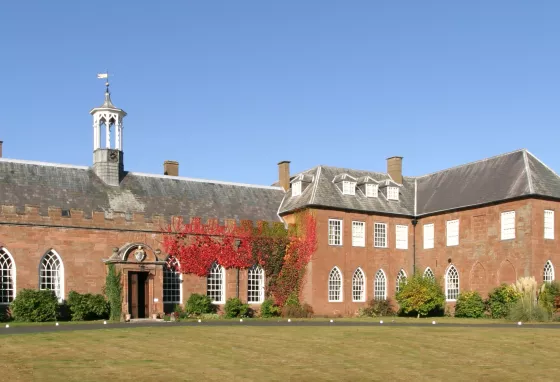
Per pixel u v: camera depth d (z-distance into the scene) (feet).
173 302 140.15
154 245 138.72
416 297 147.74
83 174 144.05
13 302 121.08
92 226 132.36
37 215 127.44
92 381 56.90
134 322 120.47
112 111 148.97
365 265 160.56
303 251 154.20
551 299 129.90
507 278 144.46
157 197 148.77
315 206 154.10
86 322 118.73
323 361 68.64
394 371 64.34
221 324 112.37
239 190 163.84
